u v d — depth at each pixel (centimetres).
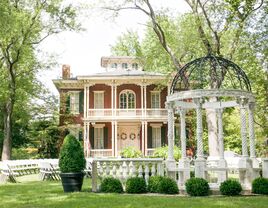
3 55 3372
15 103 3744
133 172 1430
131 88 4222
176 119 4075
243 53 2417
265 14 2248
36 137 3934
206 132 3744
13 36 3098
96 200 1137
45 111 3900
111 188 1364
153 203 1071
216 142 2636
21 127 4359
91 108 4159
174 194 1324
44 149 3925
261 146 3003
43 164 2177
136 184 1341
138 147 4159
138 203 1070
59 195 1280
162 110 4075
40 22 3278
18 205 1078
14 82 3400
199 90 1441
